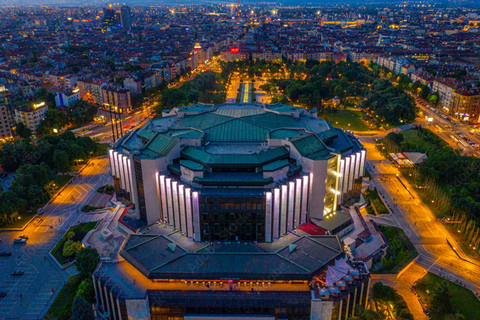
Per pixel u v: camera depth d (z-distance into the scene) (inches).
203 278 6983.3
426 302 7721.5
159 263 7190.0
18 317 7455.7
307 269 7022.6
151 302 6860.2
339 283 6850.4
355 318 6486.2
